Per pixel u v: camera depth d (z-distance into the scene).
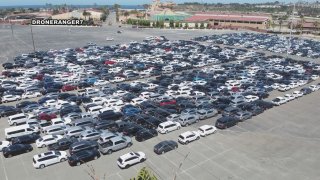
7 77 87.19
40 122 55.34
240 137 52.66
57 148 47.19
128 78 87.44
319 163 44.75
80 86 78.81
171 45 141.00
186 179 40.28
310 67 103.38
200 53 123.44
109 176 40.88
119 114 59.47
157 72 92.75
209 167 43.16
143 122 56.22
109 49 129.00
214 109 62.00
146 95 70.12
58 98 68.88
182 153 46.91
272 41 160.62
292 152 47.84
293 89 82.06
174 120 57.34
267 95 74.56
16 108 62.31
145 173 21.20
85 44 145.25
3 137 51.72
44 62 103.38
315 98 75.06
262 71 95.69
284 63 108.81
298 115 63.47
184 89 73.81
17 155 46.16
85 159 43.94
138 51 125.56
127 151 47.59
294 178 40.84
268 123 59.00
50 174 41.38
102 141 47.94
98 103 66.19
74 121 55.25
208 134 53.12
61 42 150.00
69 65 98.00
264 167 43.38
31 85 77.06
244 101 68.00
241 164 44.03
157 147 46.47
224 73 93.12
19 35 169.50
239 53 125.38
